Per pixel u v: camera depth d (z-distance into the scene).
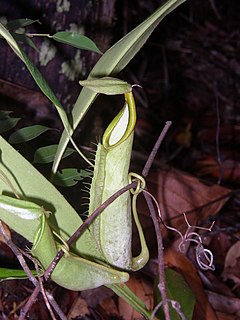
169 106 0.91
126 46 0.27
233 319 0.45
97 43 0.45
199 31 1.15
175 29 1.12
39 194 0.28
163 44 1.05
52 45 0.41
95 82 0.25
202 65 1.04
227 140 0.83
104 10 0.44
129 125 0.27
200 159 0.77
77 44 0.30
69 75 0.43
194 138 0.83
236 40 1.14
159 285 0.27
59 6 0.41
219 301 0.46
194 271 0.46
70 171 0.33
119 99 0.51
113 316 0.43
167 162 0.74
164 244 0.48
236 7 1.23
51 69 0.42
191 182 0.52
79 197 0.38
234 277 0.51
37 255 0.27
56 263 0.27
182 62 1.03
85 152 0.43
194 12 1.19
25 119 0.41
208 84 0.99
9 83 0.40
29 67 0.23
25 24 0.33
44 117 0.41
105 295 0.44
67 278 0.28
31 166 0.27
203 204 0.52
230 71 1.04
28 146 0.39
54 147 0.33
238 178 0.71
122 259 0.30
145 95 0.88
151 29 0.28
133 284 0.45
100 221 0.29
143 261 0.31
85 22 0.43
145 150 0.76
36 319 0.40
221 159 0.77
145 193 0.29
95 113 0.47
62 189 0.37
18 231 0.29
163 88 0.95
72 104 0.45
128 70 0.90
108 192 0.28
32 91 0.41
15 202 0.26
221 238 0.54
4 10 0.39
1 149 0.27
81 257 0.29
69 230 0.29
